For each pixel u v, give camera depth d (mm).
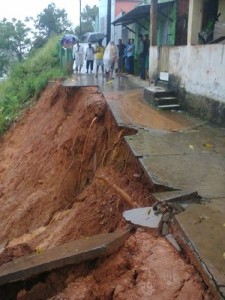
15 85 20984
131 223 4633
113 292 3781
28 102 17891
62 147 10875
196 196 5141
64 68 20109
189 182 5656
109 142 9320
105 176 7883
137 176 6574
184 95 11086
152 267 3814
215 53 9195
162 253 4004
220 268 3502
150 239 4309
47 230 8094
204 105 9875
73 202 8883
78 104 12562
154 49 13922
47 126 13727
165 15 16016
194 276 3607
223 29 10781
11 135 16609
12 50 44969
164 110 10969
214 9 11062
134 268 3906
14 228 9523
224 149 7352
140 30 20703
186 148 7355
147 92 12000
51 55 23547
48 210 9508
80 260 4344
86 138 10328
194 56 10352
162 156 6840
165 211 4742
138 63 19125
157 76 13641
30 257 4766
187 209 4750
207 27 10906
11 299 4340
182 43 14461
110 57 17344
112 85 14695
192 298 3336
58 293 4117
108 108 10422
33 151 13039
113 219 6473
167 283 3561
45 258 4473
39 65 22547
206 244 3898
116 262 4184
